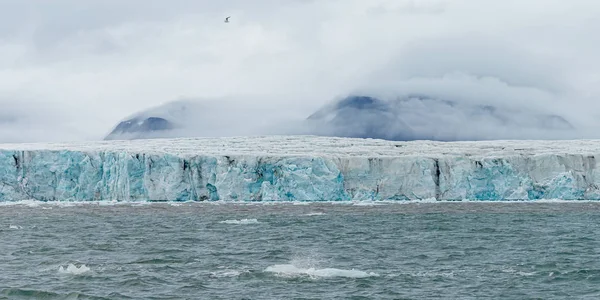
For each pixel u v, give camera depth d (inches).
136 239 2716.5
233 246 2439.7
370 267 1914.4
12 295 1494.8
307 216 4087.1
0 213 4288.9
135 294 1508.4
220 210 4584.2
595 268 1881.2
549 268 1882.4
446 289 1576.0
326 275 1724.9
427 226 3378.4
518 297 1497.3
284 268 1817.2
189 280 1668.3
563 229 3198.8
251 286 1593.3
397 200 5388.8
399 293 1525.6
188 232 3031.5
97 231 3097.9
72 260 2042.3
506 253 2237.9
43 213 4293.8
